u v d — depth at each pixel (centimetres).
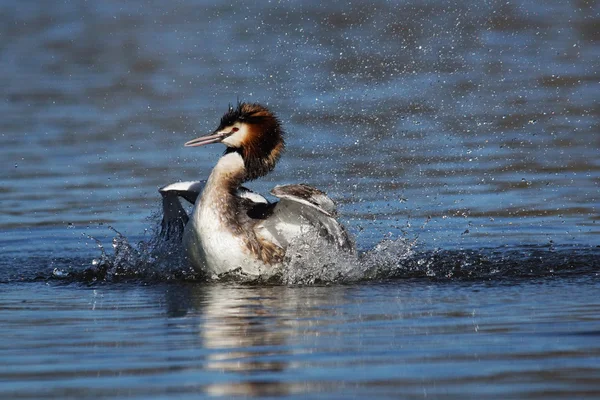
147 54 3169
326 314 923
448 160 1850
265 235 1134
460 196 1599
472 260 1204
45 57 3183
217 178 1141
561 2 3838
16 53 3266
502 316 893
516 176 1716
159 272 1174
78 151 1981
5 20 3950
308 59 2988
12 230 1446
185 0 4297
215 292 1058
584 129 2062
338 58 3005
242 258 1118
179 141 2053
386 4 3909
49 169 1848
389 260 1187
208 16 3891
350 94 2495
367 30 3444
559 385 679
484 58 2942
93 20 3891
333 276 1128
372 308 947
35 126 2219
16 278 1160
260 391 680
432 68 2831
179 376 720
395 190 1645
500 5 3762
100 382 709
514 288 1038
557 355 754
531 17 3588
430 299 986
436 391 672
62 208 1576
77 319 926
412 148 1955
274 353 779
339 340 818
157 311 956
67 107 2428
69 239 1395
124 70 2919
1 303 1012
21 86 2716
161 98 2502
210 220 1120
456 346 788
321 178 1731
